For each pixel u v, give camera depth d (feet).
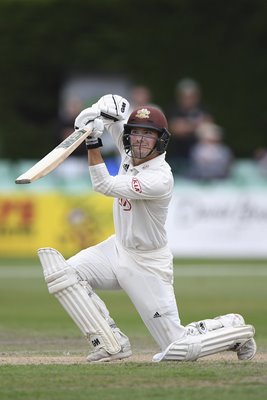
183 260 211.20
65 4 284.00
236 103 284.20
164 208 83.82
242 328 84.94
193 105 233.55
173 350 82.53
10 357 91.04
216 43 286.05
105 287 86.17
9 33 285.23
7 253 220.43
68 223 218.18
